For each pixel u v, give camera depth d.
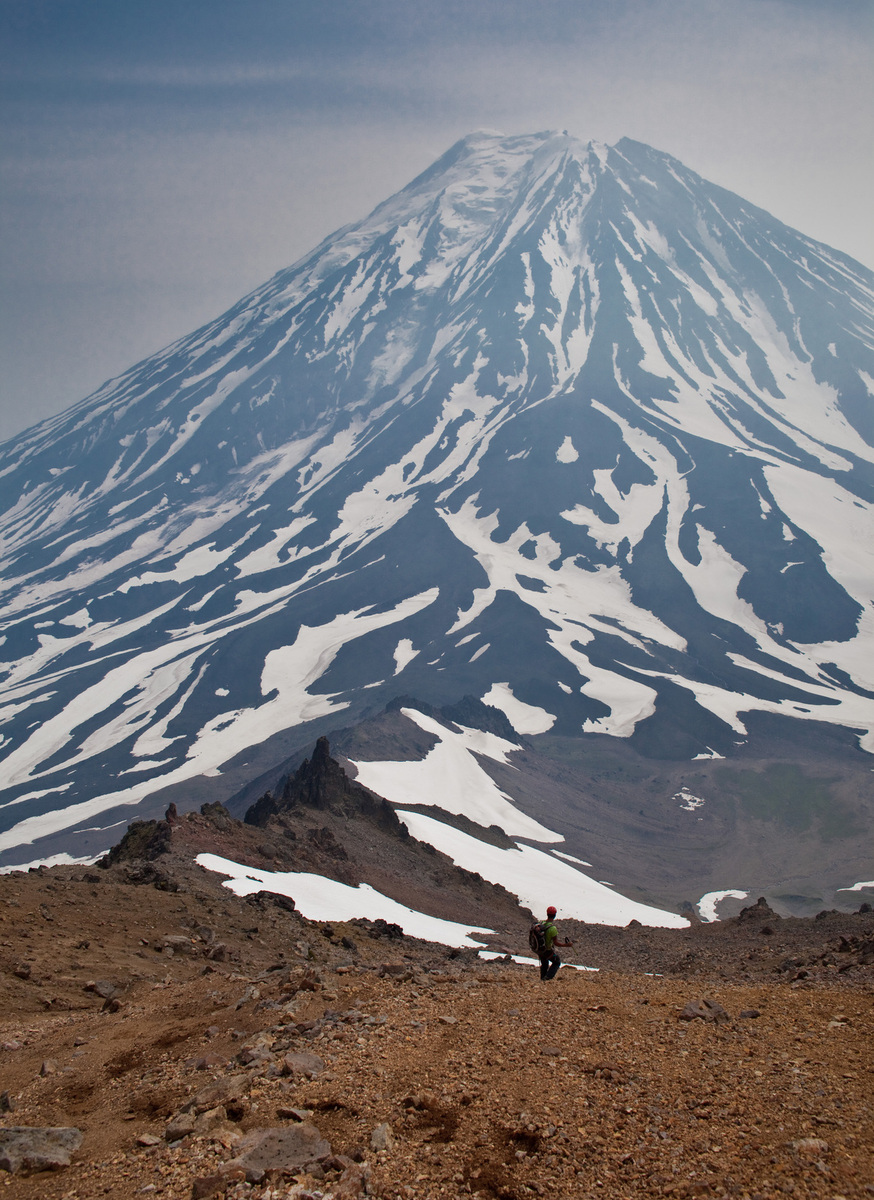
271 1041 14.16
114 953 26.88
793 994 15.99
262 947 31.81
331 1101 11.65
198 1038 15.43
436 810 108.31
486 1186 9.61
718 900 127.12
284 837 62.50
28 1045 17.30
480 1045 13.34
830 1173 9.03
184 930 31.31
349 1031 14.16
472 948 45.84
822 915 47.94
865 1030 13.31
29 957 24.64
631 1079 11.90
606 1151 10.06
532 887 87.12
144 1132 11.83
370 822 83.69
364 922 44.44
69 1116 13.09
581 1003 15.63
